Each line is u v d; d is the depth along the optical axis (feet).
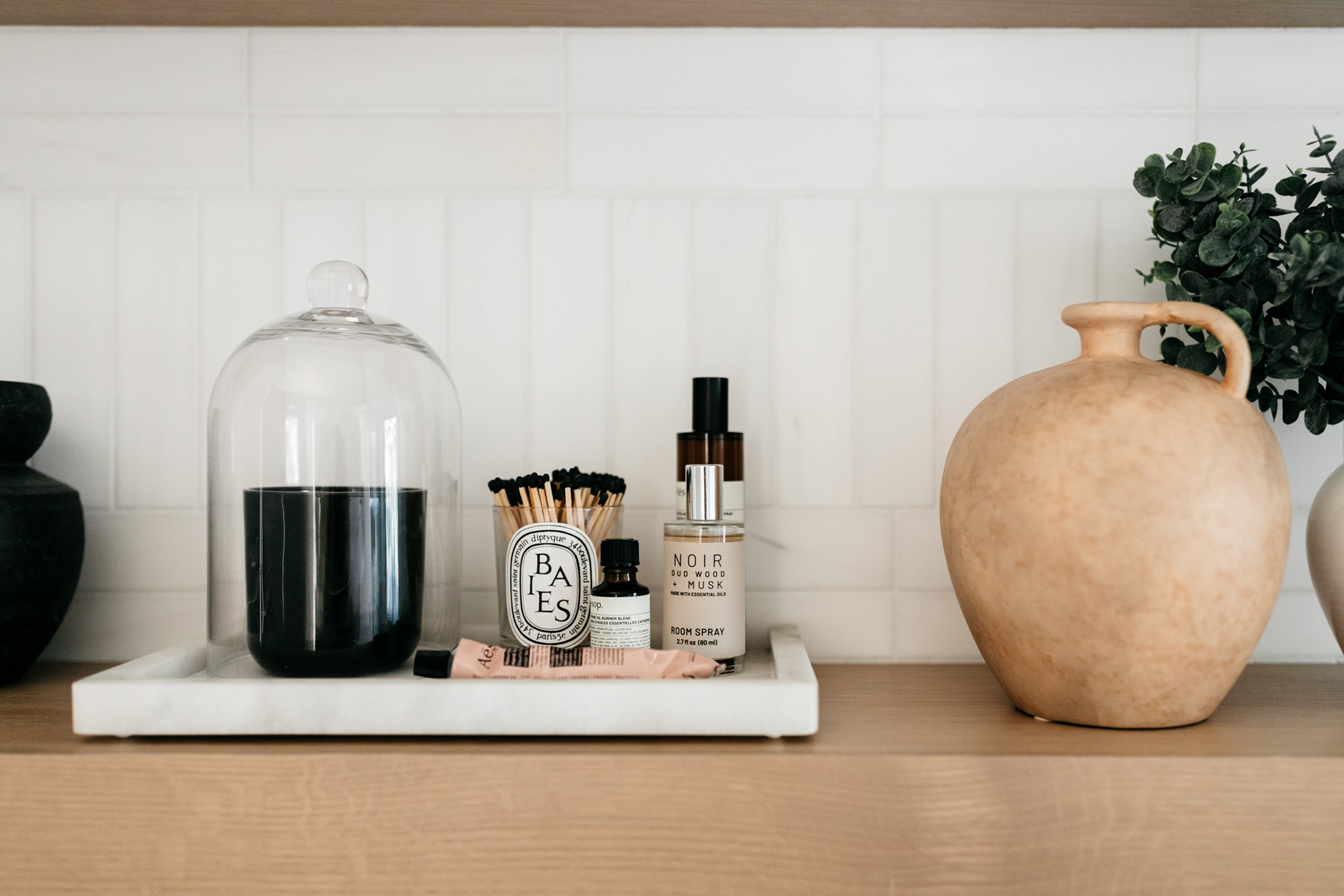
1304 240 1.77
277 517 1.81
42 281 2.44
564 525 2.02
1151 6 2.31
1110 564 1.62
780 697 1.68
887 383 2.45
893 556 2.45
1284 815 1.56
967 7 2.31
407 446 2.04
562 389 2.46
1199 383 1.73
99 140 2.44
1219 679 1.72
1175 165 2.05
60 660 2.43
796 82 2.45
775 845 1.58
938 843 1.58
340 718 1.66
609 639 1.92
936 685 2.19
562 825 1.58
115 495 2.45
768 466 2.45
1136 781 1.57
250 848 1.58
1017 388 1.81
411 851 1.58
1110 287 2.44
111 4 2.31
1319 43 2.43
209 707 1.66
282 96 2.45
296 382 1.99
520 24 2.43
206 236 2.45
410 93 2.45
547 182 2.45
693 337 2.45
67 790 1.58
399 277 2.46
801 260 2.45
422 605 1.96
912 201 2.45
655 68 2.45
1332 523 1.87
